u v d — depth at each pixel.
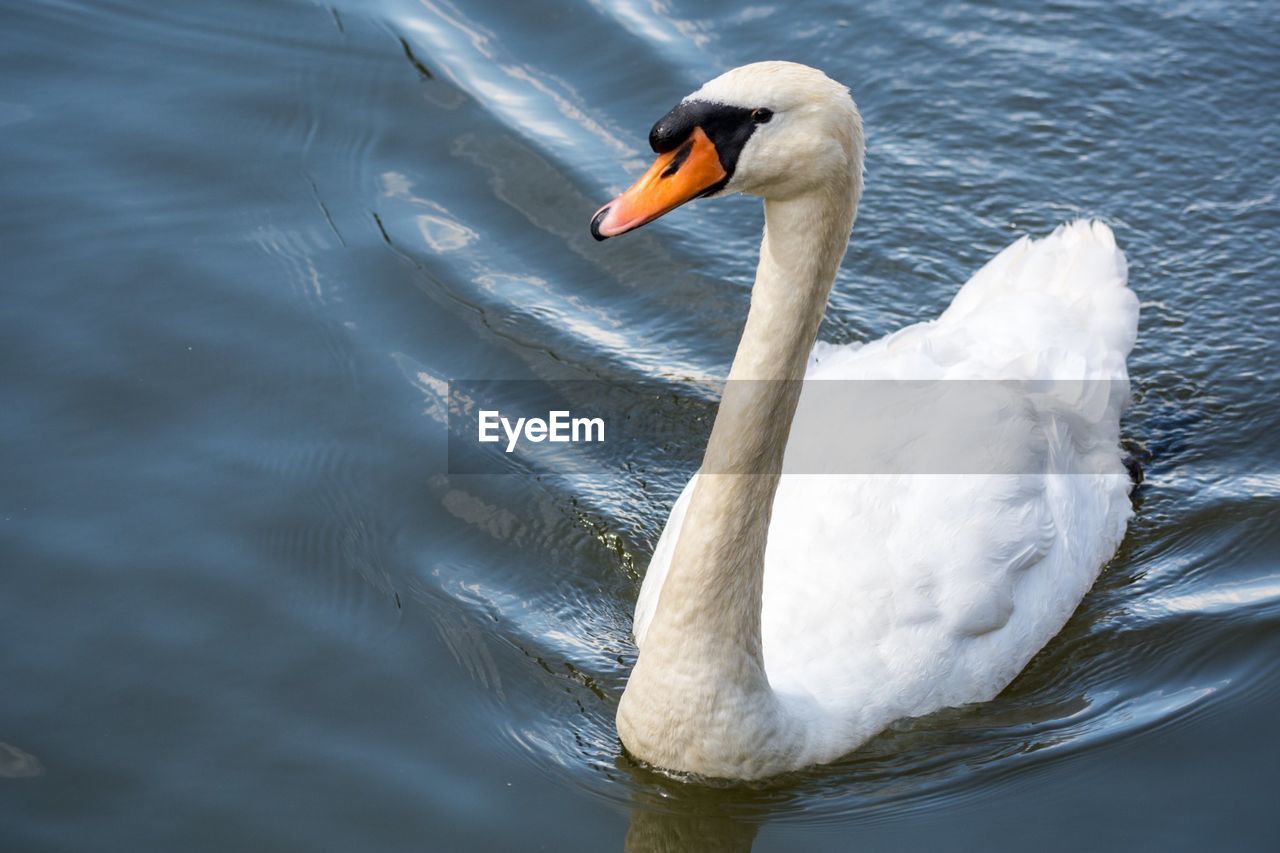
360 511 1.98
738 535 1.64
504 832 1.69
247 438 2.04
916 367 1.93
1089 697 1.84
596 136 2.44
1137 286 2.29
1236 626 1.91
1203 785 1.75
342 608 1.89
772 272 1.57
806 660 1.77
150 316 2.16
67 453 2.00
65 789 1.70
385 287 2.23
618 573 1.97
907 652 1.78
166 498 1.97
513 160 2.40
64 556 1.90
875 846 1.70
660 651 1.70
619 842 1.70
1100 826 1.71
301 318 2.18
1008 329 2.00
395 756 1.75
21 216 2.26
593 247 2.32
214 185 2.33
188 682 1.80
